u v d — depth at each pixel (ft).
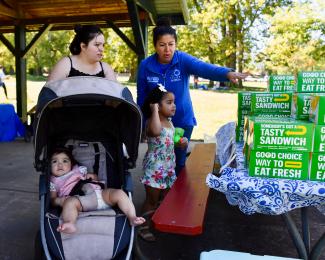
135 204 13.96
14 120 26.03
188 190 9.29
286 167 6.49
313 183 6.30
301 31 71.46
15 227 11.90
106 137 9.86
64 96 8.02
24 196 14.78
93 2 25.75
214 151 14.24
